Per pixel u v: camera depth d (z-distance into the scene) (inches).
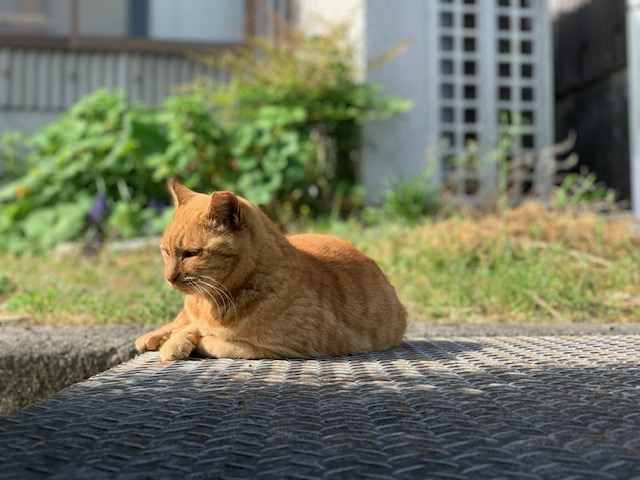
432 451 30.4
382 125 147.6
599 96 163.6
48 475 28.1
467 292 78.8
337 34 146.3
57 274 104.3
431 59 148.0
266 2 184.1
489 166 145.3
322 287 52.3
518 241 95.4
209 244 49.1
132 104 157.8
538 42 151.2
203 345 50.5
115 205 143.8
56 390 56.1
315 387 39.8
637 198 122.6
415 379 41.4
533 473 27.9
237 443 31.4
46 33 176.2
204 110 138.4
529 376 41.7
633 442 31.1
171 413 35.0
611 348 50.8
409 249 98.3
